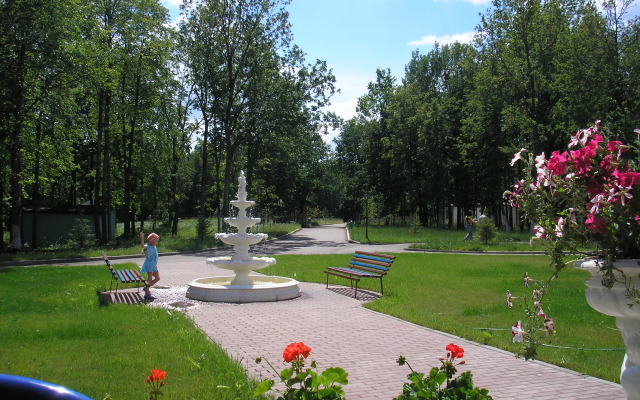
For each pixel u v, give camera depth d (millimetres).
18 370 6434
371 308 11406
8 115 26734
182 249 29328
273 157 44219
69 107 30031
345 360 7254
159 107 39438
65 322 9438
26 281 15594
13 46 26031
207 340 8047
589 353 7660
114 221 41500
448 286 14797
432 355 7539
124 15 33625
